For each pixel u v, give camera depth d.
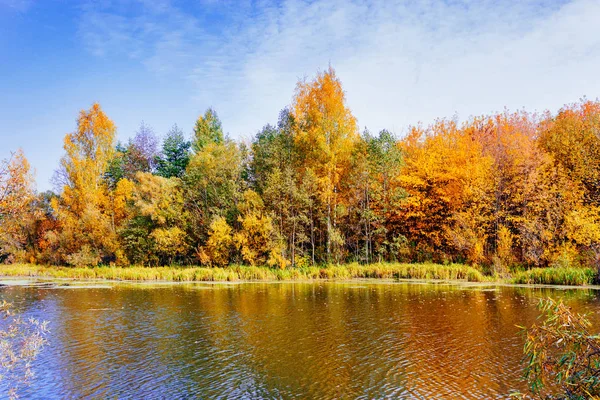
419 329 20.48
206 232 49.78
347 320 22.66
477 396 12.54
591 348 7.28
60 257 60.22
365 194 46.91
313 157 46.97
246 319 23.30
